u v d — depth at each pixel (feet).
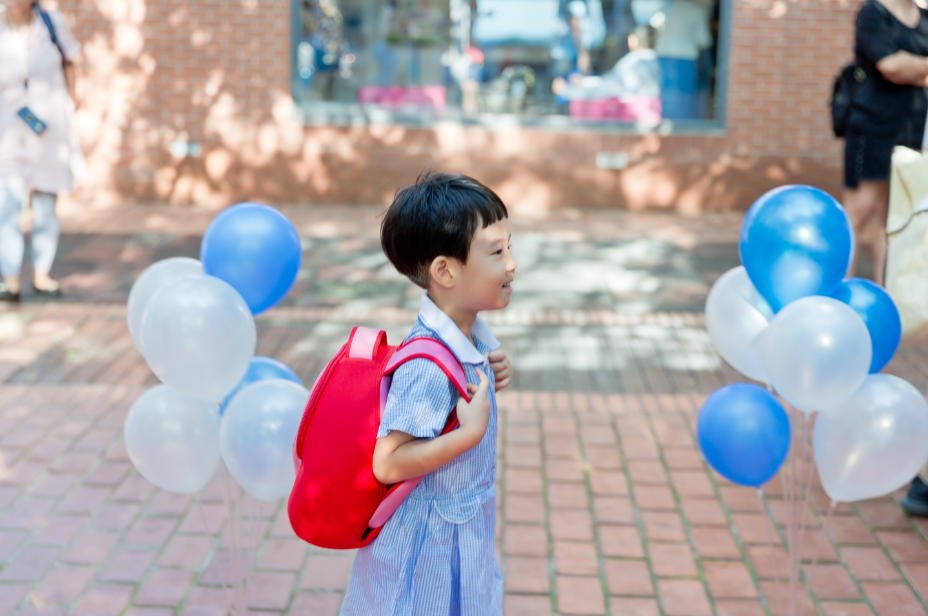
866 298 8.00
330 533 5.73
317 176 28.14
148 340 7.05
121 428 13.35
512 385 15.29
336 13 27.76
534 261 22.62
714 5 27.30
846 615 9.27
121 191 28.22
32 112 17.83
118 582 9.77
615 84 28.14
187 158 28.02
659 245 24.20
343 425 5.56
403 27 28.02
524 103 28.48
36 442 12.88
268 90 27.68
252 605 9.40
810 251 7.40
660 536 10.75
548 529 10.87
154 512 11.16
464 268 5.54
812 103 27.17
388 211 5.78
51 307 18.56
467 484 5.84
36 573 9.90
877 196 17.81
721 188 27.89
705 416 8.01
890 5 16.78
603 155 27.84
